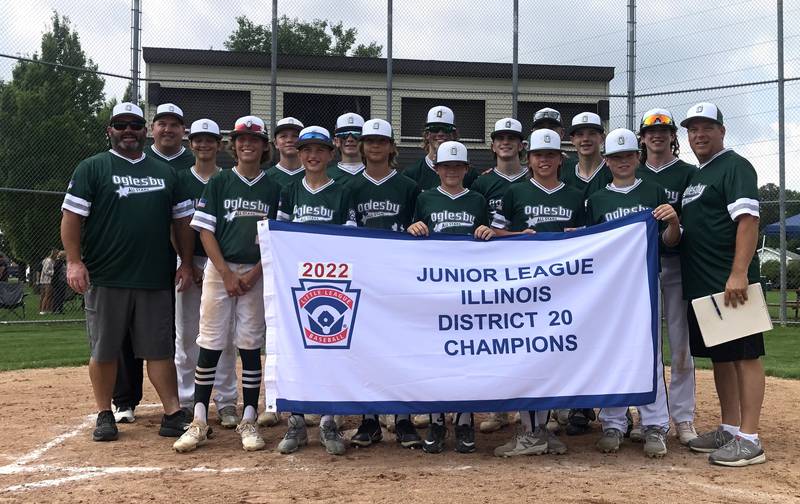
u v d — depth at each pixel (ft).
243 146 15.98
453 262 15.07
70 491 12.25
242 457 14.69
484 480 12.94
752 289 14.32
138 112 16.58
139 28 38.17
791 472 13.56
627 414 16.83
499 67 55.72
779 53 37.65
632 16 39.32
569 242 15.24
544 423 15.34
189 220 17.34
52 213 51.55
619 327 14.87
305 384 14.34
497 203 18.42
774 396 21.68
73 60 50.57
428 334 14.71
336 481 12.84
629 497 11.88
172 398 16.85
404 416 16.15
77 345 34.58
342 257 14.79
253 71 54.90
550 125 20.58
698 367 28.45
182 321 18.54
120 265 16.03
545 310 14.90
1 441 16.07
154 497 11.89
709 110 15.17
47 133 51.11
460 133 55.77
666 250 16.24
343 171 18.89
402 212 17.06
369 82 55.26
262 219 16.05
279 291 14.56
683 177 16.78
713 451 14.69
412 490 12.26
